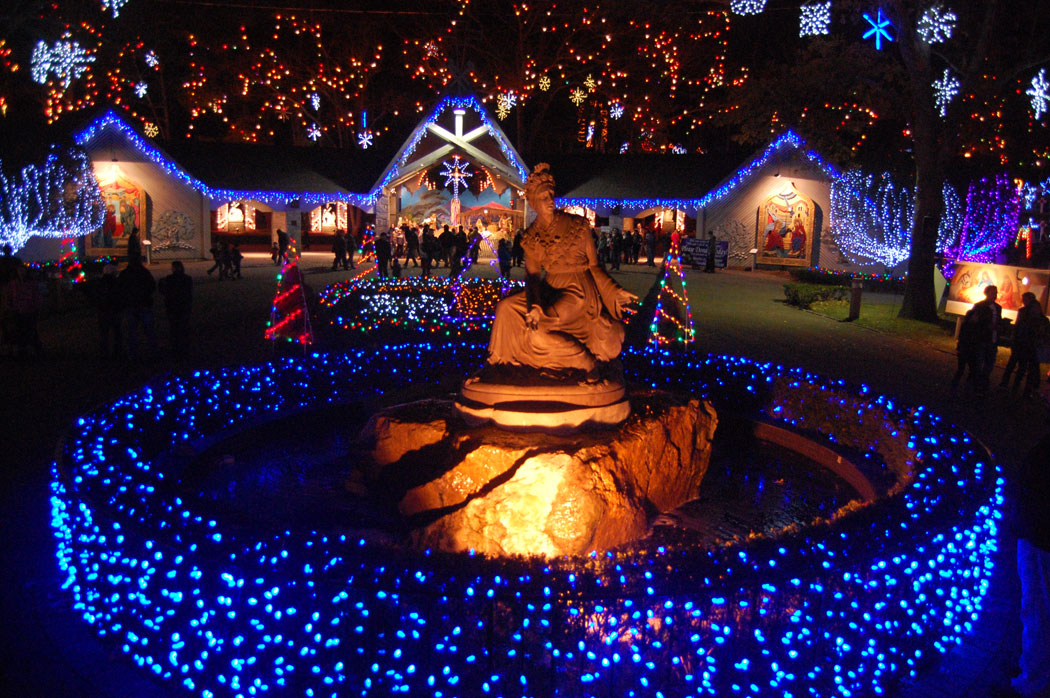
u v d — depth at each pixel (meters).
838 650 5.26
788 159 37.66
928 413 9.26
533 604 4.72
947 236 31.98
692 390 12.30
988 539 6.98
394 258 31.97
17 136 30.86
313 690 5.03
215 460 9.78
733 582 4.86
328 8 44.16
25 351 15.23
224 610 5.09
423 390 10.05
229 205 46.59
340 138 50.38
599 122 51.09
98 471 6.42
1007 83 23.56
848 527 5.57
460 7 45.12
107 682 5.31
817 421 10.74
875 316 23.36
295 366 11.88
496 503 6.96
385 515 8.20
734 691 5.04
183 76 46.06
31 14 28.88
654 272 35.50
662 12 43.50
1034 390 13.97
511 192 42.38
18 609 6.16
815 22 21.34
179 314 15.36
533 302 8.26
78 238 35.12
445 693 4.92
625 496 7.43
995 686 5.45
